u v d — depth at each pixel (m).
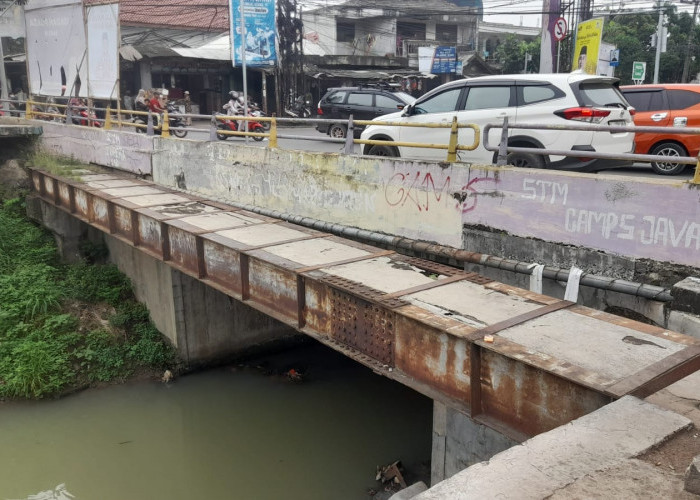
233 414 10.51
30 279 13.45
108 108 15.05
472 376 4.41
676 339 4.33
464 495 2.52
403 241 7.86
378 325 5.41
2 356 11.37
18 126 16.30
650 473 2.67
